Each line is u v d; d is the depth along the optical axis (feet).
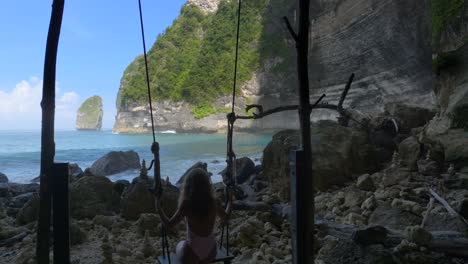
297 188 11.45
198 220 11.07
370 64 154.71
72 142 215.10
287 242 18.75
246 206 24.08
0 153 131.64
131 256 17.97
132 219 26.16
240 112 291.99
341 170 30.83
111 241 20.75
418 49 121.39
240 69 297.94
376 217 20.03
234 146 136.77
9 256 19.36
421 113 43.32
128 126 383.65
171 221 11.16
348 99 168.55
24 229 23.56
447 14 47.55
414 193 24.14
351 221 20.16
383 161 34.40
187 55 376.48
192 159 94.27
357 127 38.22
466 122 28.99
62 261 10.79
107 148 146.61
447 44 47.26
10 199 35.45
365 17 153.07
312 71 199.62
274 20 285.84
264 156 34.06
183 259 11.06
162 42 426.51
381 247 14.65
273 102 270.87
